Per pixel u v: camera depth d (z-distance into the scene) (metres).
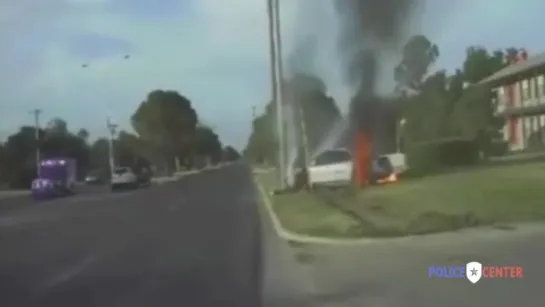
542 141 39.88
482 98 38.25
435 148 32.84
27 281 11.20
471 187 21.77
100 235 18.02
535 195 18.72
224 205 26.81
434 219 15.77
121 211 26.48
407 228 15.09
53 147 73.56
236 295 9.38
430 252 12.35
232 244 14.86
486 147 36.94
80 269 12.29
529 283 9.24
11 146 69.50
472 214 16.11
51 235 18.61
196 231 17.73
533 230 14.05
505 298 8.48
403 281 9.88
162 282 10.59
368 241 14.23
